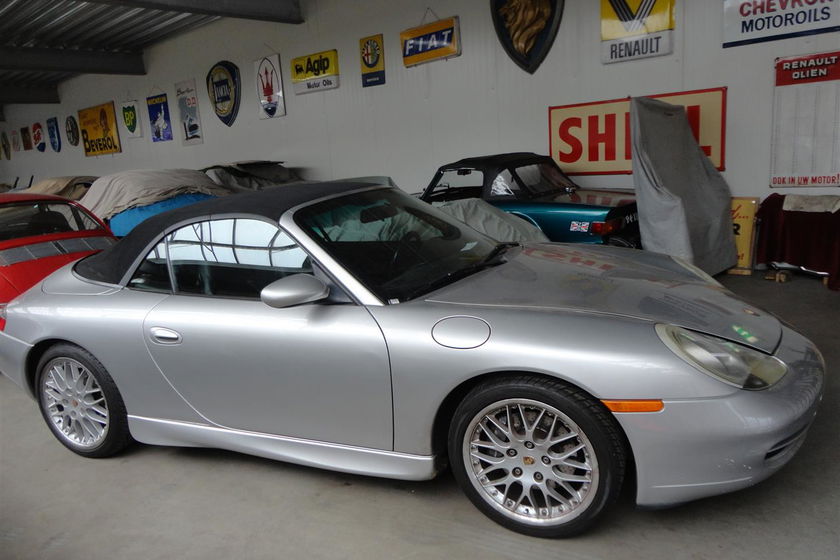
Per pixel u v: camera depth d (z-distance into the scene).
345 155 10.62
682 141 5.99
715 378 1.97
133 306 2.89
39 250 4.80
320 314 2.44
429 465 2.36
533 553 2.16
